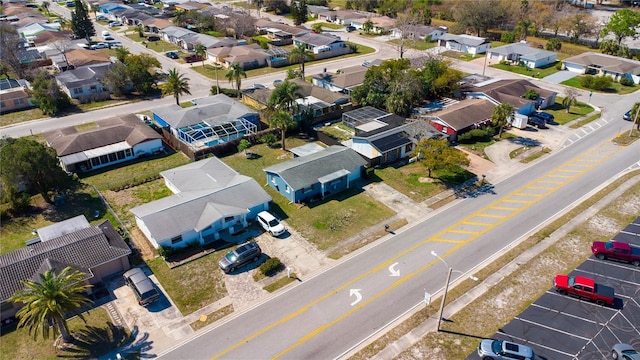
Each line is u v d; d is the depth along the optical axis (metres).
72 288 36.00
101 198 57.88
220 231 50.88
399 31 140.38
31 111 87.00
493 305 40.97
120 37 140.25
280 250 48.44
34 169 52.62
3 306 38.69
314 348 36.88
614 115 82.94
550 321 39.25
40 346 37.03
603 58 107.75
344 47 125.75
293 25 155.88
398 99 79.62
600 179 61.50
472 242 49.41
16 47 104.69
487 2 140.38
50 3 195.25
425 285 43.44
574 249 48.19
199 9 160.88
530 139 73.81
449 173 63.50
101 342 37.38
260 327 38.88
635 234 50.34
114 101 92.12
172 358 35.97
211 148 68.12
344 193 59.22
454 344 37.00
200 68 111.56
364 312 40.38
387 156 65.94
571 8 145.75
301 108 79.56
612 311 40.38
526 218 53.44
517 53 115.38
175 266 46.00
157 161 68.12
